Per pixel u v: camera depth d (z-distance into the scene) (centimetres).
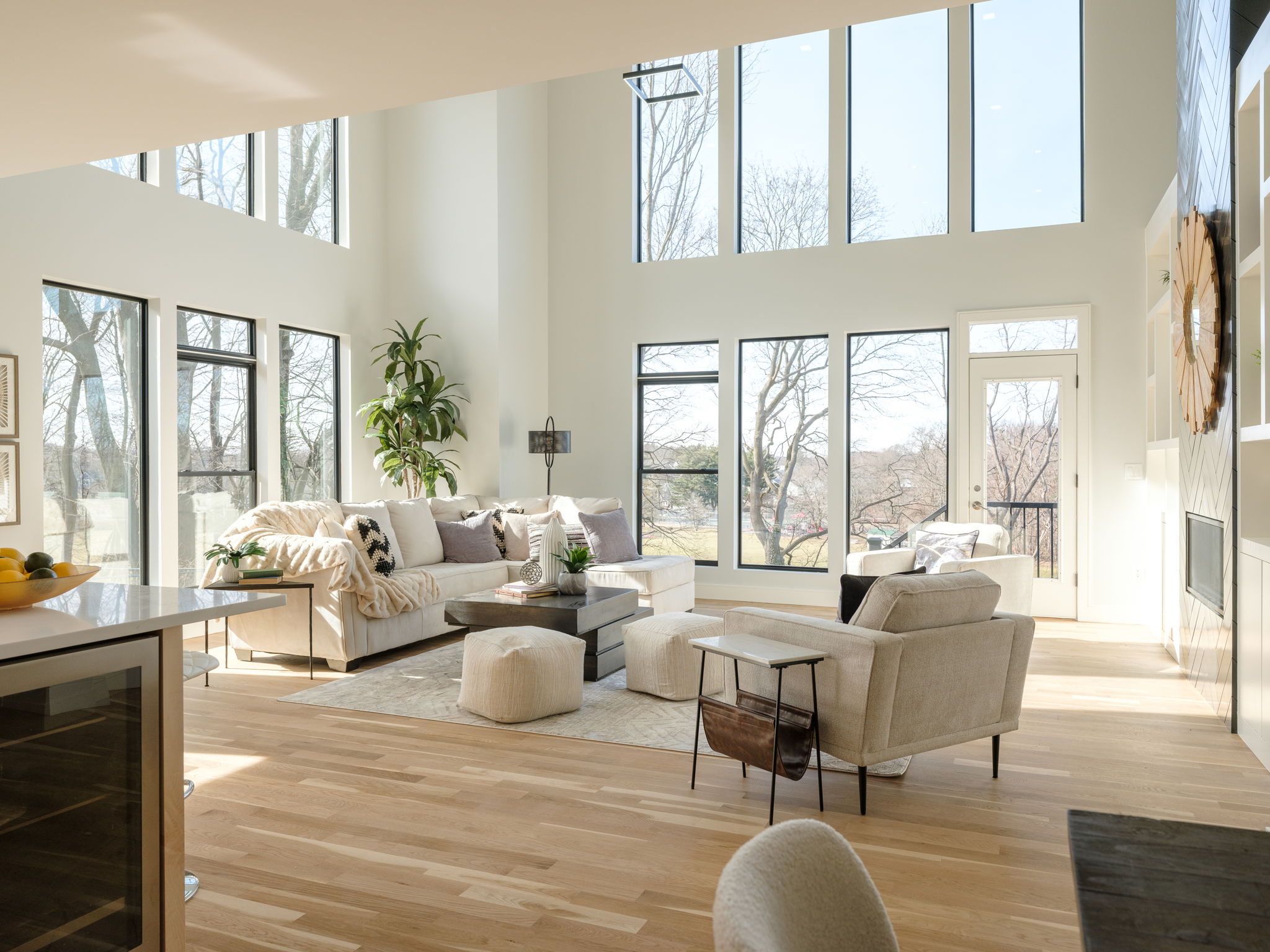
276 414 689
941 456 730
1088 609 677
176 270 604
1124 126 670
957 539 618
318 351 746
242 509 676
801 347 773
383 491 797
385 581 544
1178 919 85
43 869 160
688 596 709
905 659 295
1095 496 676
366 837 283
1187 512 496
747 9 230
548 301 846
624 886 250
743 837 283
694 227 809
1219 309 406
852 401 757
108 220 556
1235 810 305
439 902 241
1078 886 92
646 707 440
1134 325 667
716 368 799
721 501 788
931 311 721
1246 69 370
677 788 328
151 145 333
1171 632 564
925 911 235
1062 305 683
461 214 787
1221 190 403
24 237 506
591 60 262
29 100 286
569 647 429
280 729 402
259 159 680
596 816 301
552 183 847
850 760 297
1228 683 401
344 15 230
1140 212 666
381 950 217
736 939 64
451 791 325
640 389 827
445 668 525
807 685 313
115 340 575
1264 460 384
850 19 235
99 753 171
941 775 342
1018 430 699
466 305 785
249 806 310
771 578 773
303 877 255
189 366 634
